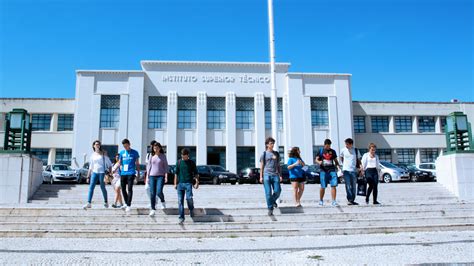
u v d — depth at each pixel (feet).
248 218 31.91
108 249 24.29
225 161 115.55
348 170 36.11
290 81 118.52
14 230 29.09
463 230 31.50
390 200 49.37
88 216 31.68
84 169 82.69
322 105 119.44
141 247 24.99
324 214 32.58
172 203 45.78
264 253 23.07
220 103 117.70
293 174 35.70
